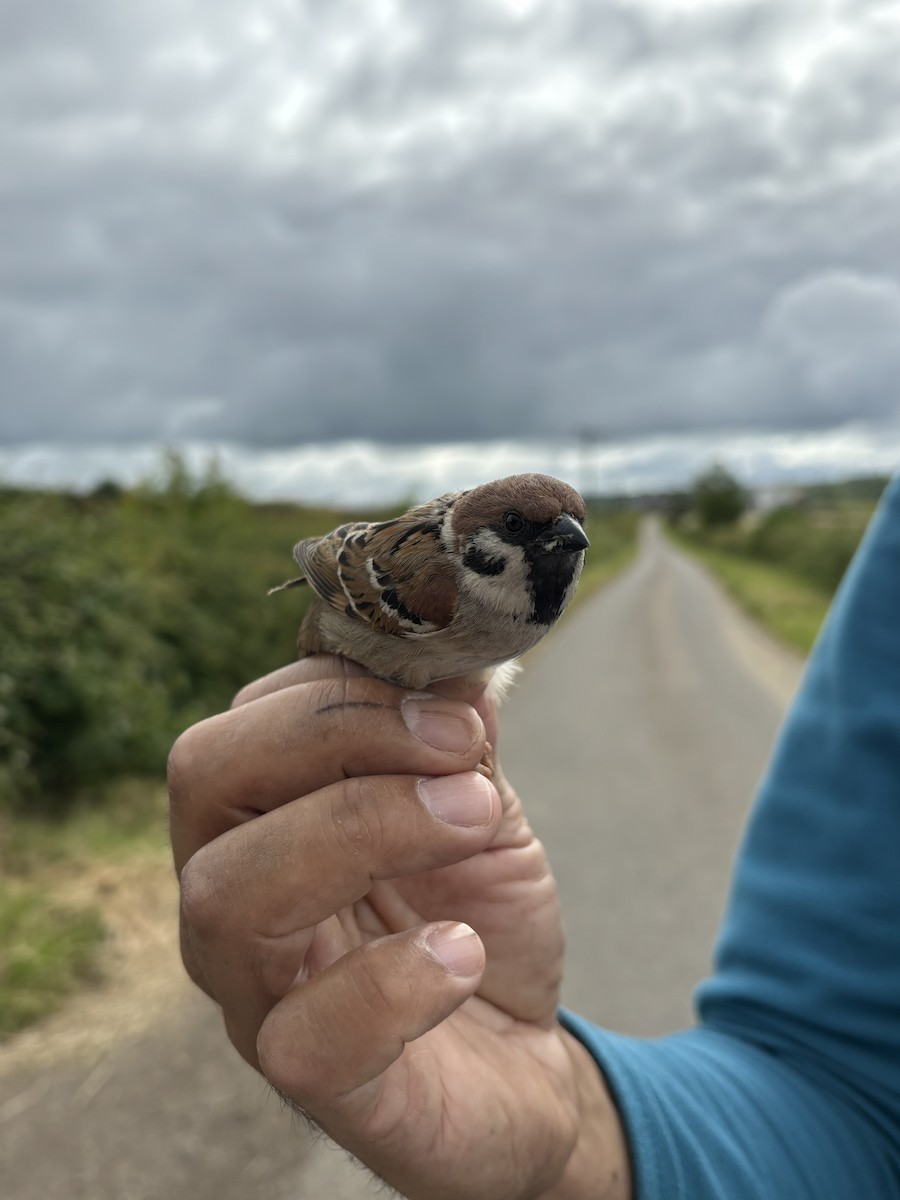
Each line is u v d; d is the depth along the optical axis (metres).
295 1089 0.14
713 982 0.23
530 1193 0.17
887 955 0.20
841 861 0.22
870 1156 0.19
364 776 0.16
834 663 0.24
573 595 0.25
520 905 0.19
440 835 0.15
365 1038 0.14
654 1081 0.19
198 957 0.15
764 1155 0.18
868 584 0.24
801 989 0.21
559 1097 0.18
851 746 0.22
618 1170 0.18
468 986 0.14
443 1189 0.16
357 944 0.19
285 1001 0.14
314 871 0.15
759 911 0.23
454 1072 0.17
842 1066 0.20
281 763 0.16
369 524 0.27
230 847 0.15
